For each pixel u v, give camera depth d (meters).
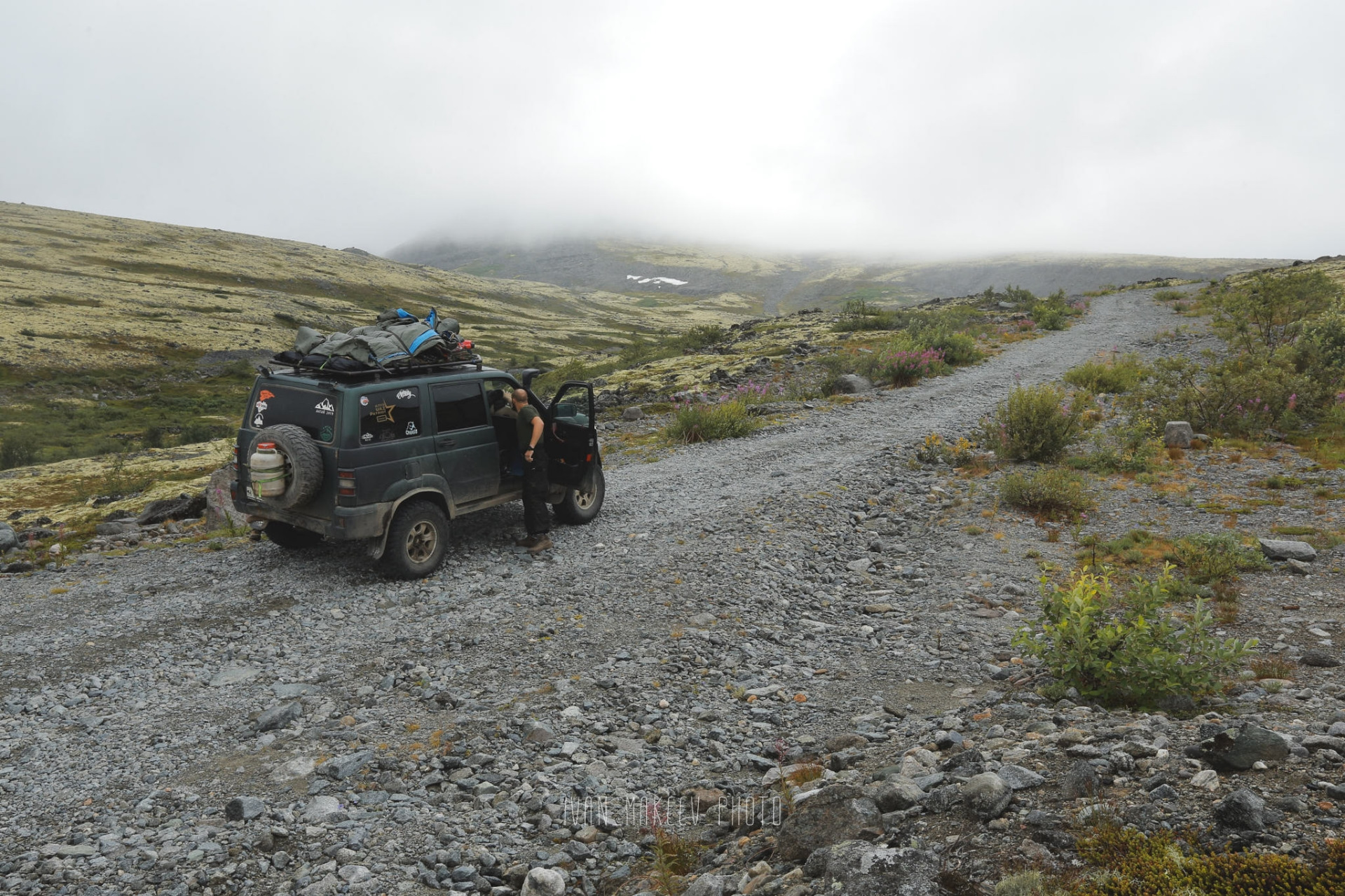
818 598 8.02
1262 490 10.53
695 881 3.35
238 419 84.06
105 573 9.12
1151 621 5.07
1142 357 26.34
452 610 7.49
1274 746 3.38
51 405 86.81
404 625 7.14
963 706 5.18
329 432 7.83
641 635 6.88
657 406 23.95
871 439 15.98
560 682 5.93
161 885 3.60
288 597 7.91
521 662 6.34
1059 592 5.44
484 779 4.60
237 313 147.38
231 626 7.18
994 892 2.67
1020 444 13.53
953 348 28.09
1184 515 9.71
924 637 6.86
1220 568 7.37
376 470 7.92
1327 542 8.00
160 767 4.79
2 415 80.25
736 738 5.19
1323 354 18.64
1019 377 24.08
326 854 3.86
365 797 4.40
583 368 50.25
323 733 5.18
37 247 190.50
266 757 4.89
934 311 48.03
